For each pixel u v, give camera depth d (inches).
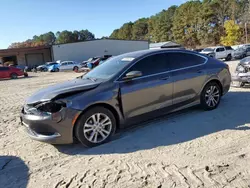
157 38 3818.9
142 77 172.2
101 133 157.5
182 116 200.8
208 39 2847.0
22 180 122.7
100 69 186.7
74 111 145.8
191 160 129.8
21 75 947.3
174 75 186.5
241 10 2586.1
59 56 1649.9
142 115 173.0
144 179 115.4
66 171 128.6
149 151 143.7
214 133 162.6
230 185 106.6
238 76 291.1
